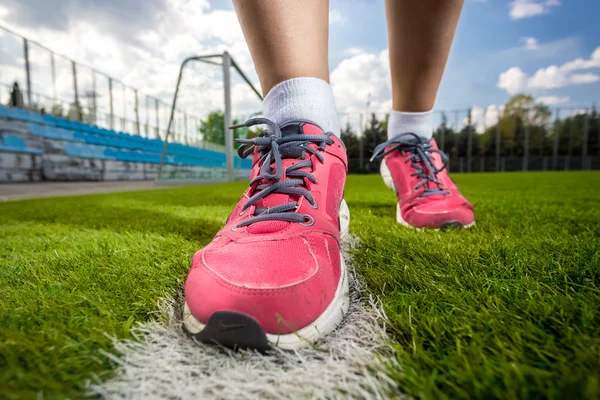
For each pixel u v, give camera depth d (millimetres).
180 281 678
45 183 9523
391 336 470
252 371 398
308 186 651
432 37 1003
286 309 436
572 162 23828
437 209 1115
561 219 1364
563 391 301
